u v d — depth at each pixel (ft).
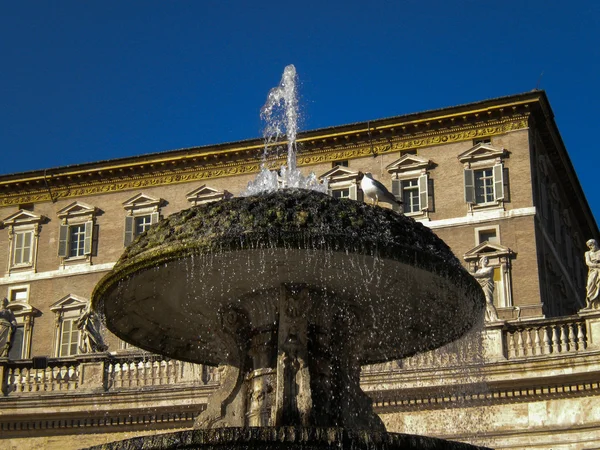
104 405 99.60
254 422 41.19
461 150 167.22
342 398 41.96
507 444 85.25
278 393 40.24
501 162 163.43
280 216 38.42
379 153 171.83
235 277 40.86
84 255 183.42
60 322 180.14
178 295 42.65
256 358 42.16
